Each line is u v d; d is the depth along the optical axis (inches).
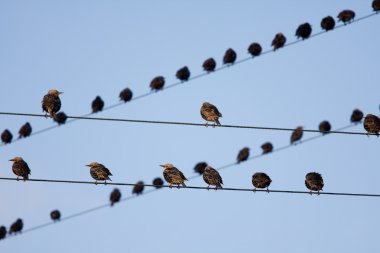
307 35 1350.9
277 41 1352.1
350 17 1343.5
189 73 1390.3
